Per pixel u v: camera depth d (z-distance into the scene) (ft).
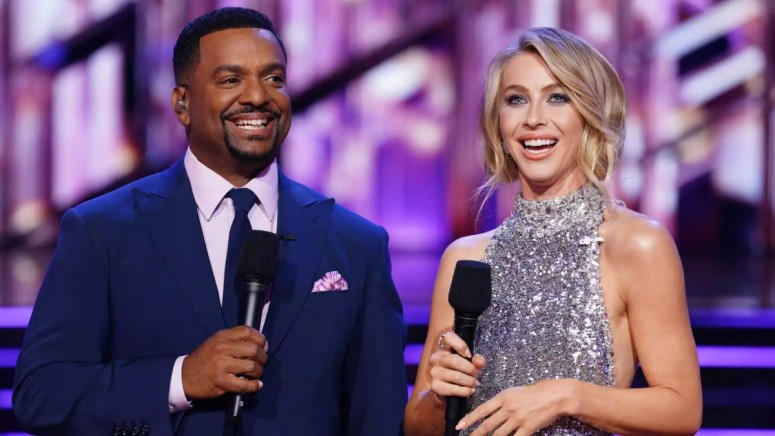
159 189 27.66
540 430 25.03
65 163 100.89
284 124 27.02
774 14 99.76
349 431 28.14
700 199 101.09
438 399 25.00
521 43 26.30
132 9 99.76
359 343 27.89
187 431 25.53
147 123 100.58
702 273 84.43
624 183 100.42
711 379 53.47
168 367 25.11
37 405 25.48
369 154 101.14
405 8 99.86
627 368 25.43
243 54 26.30
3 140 100.12
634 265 24.94
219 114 26.27
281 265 27.07
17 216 100.99
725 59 100.32
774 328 58.08
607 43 99.76
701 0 99.76
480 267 23.13
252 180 27.48
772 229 100.53
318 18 99.96
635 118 100.53
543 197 26.86
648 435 24.12
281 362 26.40
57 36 99.66
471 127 100.01
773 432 50.44
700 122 100.53
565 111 25.88
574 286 25.53
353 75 100.32
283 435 25.93
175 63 27.58
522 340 25.62
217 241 27.07
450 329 27.07
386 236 29.07
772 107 100.12
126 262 26.53
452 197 100.89
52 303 26.27
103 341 26.50
